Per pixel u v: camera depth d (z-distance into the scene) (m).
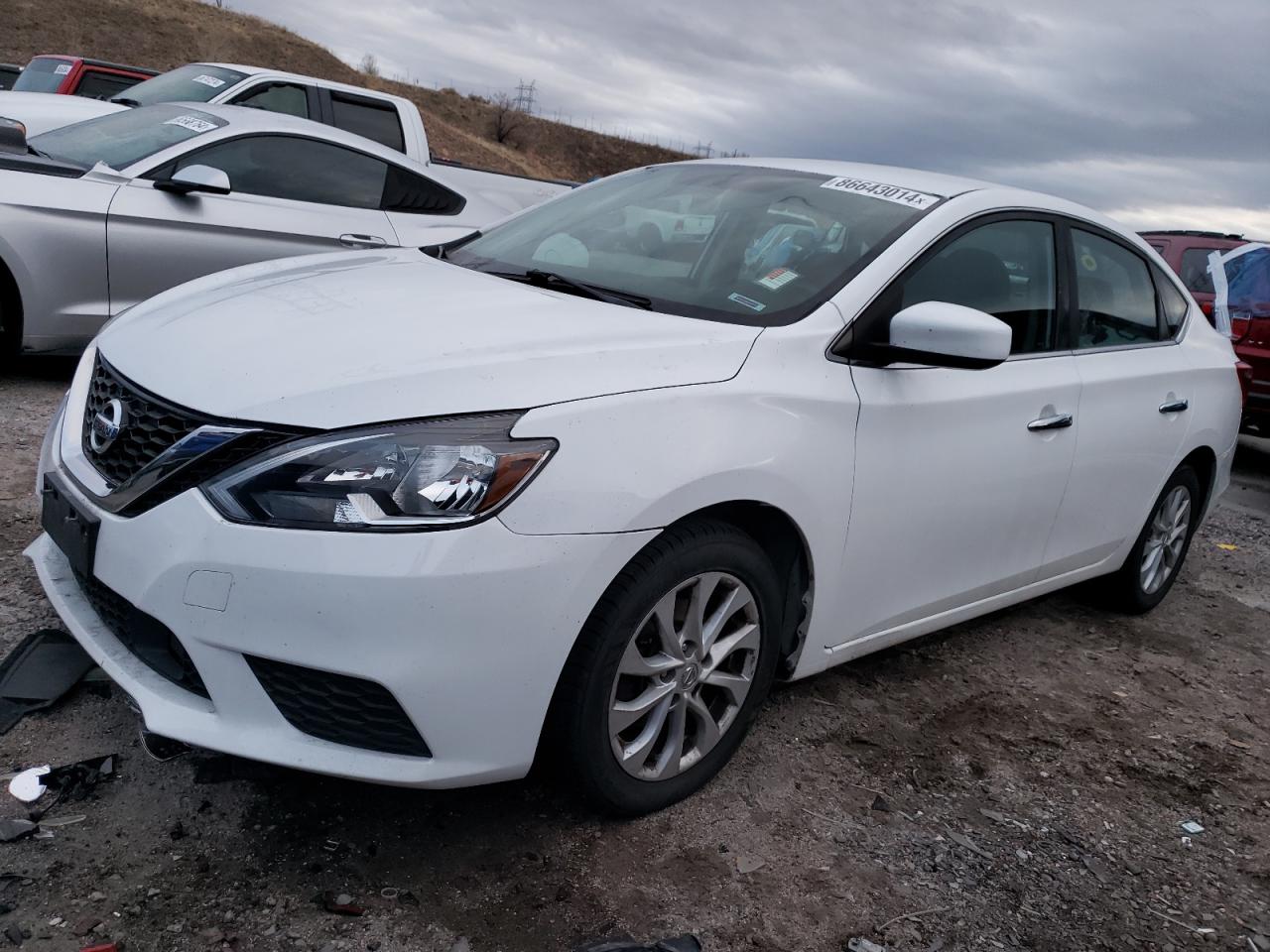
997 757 3.21
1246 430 8.41
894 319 2.79
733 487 2.43
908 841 2.68
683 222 3.32
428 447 2.08
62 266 5.35
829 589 2.83
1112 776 3.21
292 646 2.03
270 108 8.05
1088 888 2.62
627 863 2.40
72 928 1.97
